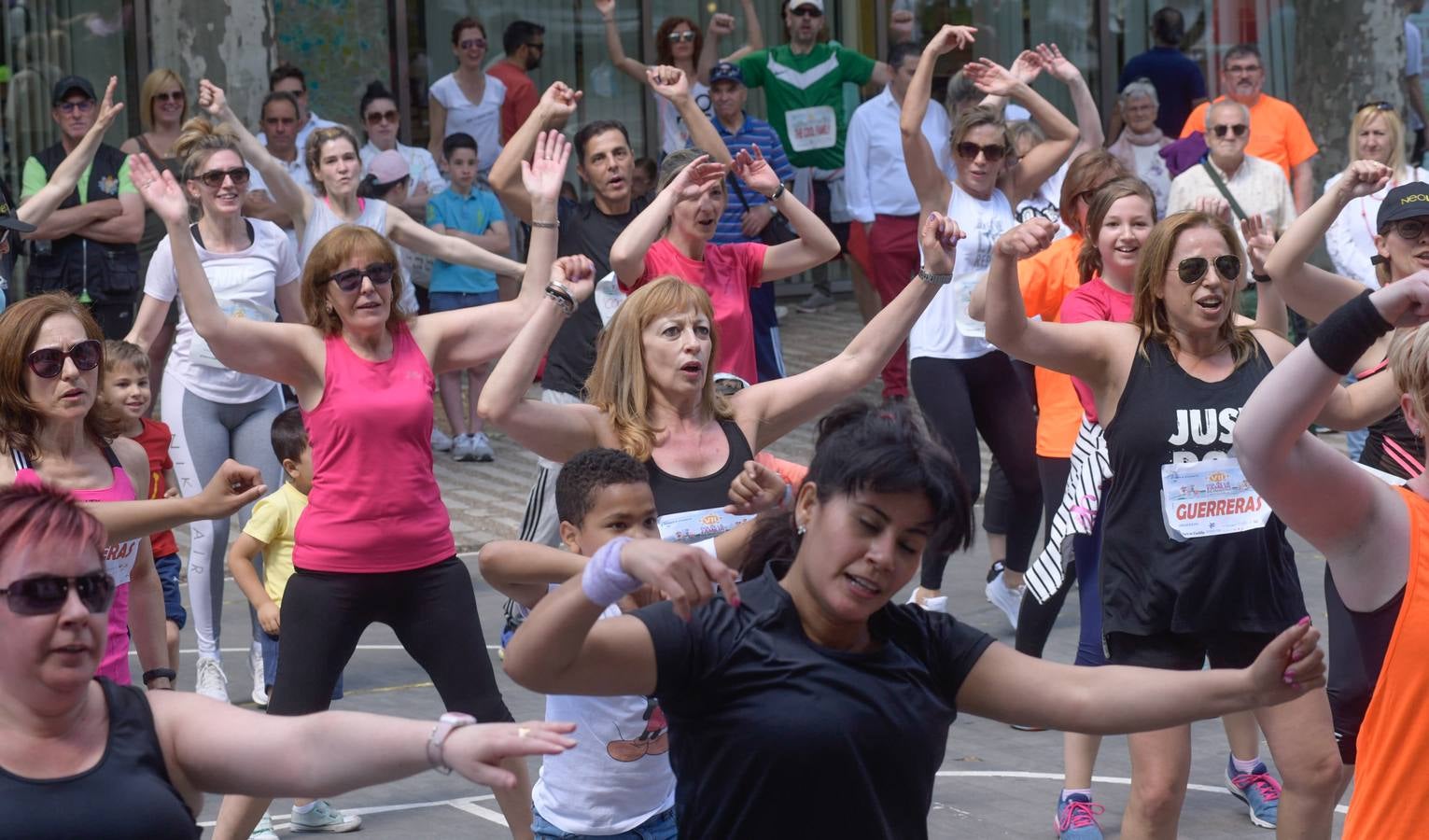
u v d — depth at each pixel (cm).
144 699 296
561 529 424
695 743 295
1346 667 446
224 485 422
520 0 1705
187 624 903
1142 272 488
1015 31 1861
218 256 775
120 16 1492
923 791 299
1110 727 300
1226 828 591
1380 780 325
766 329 872
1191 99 1602
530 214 838
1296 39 1755
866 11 1827
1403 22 1717
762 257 698
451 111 1480
